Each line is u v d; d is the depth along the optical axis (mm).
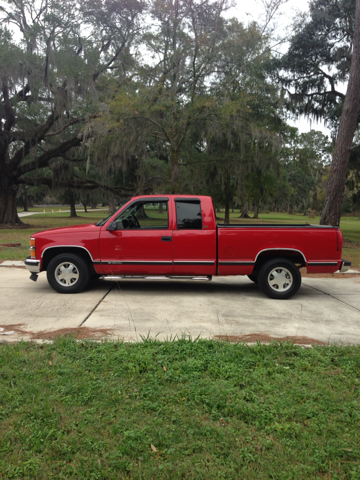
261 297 7727
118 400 3371
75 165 32062
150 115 18375
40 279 9164
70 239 7586
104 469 2549
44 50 22984
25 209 75312
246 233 7504
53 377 3777
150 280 9297
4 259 12312
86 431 2934
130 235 7543
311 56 21375
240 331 5461
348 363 4191
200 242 7504
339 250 7547
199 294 7883
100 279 9016
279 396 3492
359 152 21984
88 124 19562
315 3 20875
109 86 21938
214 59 18422
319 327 5715
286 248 7496
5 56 21391
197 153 22891
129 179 32250
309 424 3062
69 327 5480
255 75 20219
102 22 22812
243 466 2592
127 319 5934
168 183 20984
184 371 3963
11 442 2816
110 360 4137
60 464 2598
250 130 19219
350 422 3090
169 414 3195
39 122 28547
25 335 5059
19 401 3328
